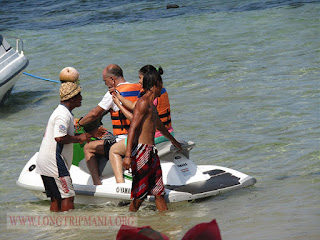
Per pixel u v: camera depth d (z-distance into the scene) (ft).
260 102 130.41
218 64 178.81
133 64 191.31
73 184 77.15
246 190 75.77
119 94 74.18
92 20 289.74
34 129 127.65
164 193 69.41
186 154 78.02
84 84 167.84
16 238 64.13
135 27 260.42
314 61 169.37
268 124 112.68
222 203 70.74
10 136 122.11
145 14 295.89
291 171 83.82
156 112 69.36
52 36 254.06
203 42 216.95
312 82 144.15
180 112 129.39
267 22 244.01
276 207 65.77
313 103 124.67
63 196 73.00
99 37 243.19
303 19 241.76
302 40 203.10
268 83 148.25
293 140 100.53
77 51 219.82
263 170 86.07
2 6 364.99
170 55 199.82
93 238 61.67
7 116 142.31
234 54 191.52
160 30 248.52
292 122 112.27
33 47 234.17
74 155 80.28
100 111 75.92
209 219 64.34
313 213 61.41
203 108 130.82
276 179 80.38
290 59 175.73
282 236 54.03
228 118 120.47
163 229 62.34
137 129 68.44
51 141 72.18
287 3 285.84
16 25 292.20
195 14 281.74
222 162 92.73
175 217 66.69
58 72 191.21
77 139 71.97
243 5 294.87
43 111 146.30
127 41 231.30
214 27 244.63
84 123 77.10
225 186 74.28
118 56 205.98
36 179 80.28
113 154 75.15
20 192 85.76
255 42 207.92
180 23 261.24
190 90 149.89
